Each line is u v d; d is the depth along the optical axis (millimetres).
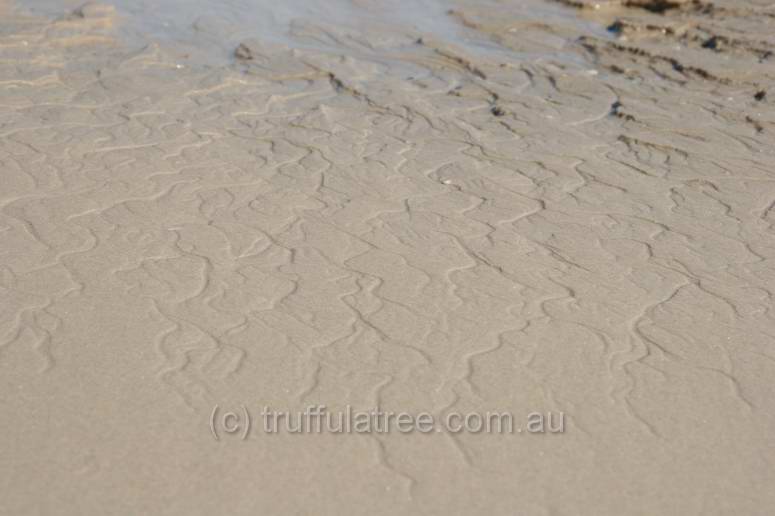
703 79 8953
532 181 6902
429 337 4898
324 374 4559
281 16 10930
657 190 6801
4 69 8750
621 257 5836
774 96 8469
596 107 8383
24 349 4645
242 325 4945
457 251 5832
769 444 4172
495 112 8250
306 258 5672
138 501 3707
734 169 7148
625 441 4160
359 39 10125
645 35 10195
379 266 5613
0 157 6902
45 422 4129
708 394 4508
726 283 5559
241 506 3707
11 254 5547
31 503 3670
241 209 6277
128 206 6234
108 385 4398
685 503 3811
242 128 7711
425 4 11539
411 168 7055
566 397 4453
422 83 8938
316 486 3832
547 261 5750
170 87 8531
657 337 4980
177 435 4086
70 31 9930
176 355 4652
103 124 7641
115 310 5023
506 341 4891
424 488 3844
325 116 8016
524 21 10703
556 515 3723
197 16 10781
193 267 5516
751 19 10312
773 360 4801
